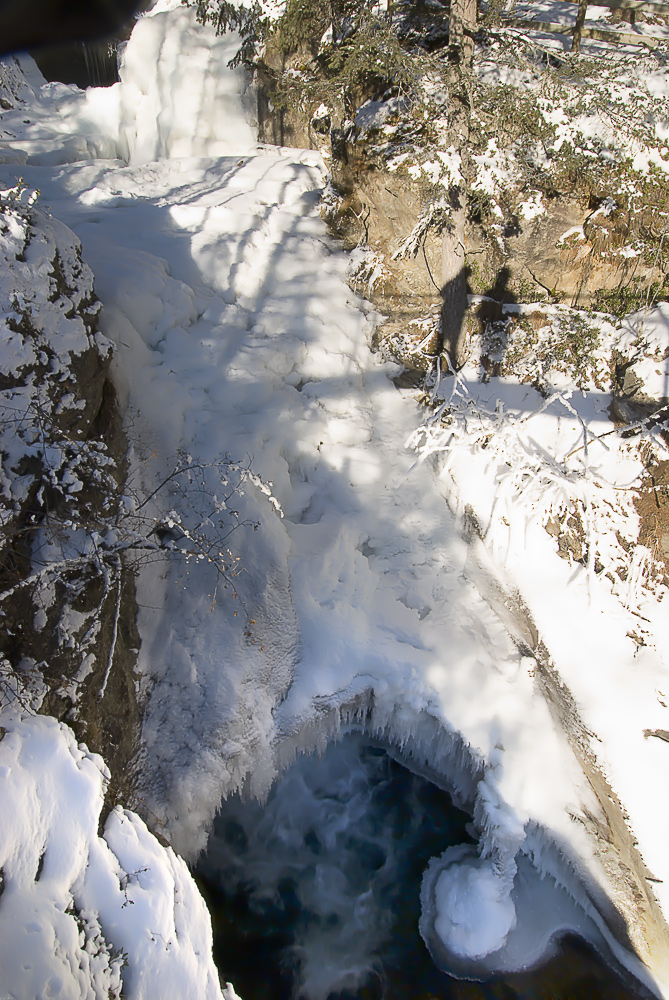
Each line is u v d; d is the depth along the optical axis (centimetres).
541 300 1043
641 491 869
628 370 948
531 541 896
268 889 747
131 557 702
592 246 991
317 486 959
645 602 838
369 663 797
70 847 401
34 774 411
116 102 1481
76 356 599
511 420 903
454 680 800
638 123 941
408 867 765
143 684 697
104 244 981
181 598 753
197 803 667
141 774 654
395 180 1002
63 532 541
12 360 524
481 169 992
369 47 842
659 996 670
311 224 1193
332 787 834
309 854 778
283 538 830
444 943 700
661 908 684
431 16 1073
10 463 509
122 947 399
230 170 1282
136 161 1458
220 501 798
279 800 809
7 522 490
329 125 1184
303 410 984
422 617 866
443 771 821
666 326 941
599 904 707
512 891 743
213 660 728
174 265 1030
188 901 458
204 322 1002
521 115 941
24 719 441
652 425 898
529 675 817
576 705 795
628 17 1452
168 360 916
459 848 774
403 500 966
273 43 1263
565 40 1271
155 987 402
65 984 349
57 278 617
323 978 684
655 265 977
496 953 697
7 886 364
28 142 1359
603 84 973
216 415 897
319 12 1078
